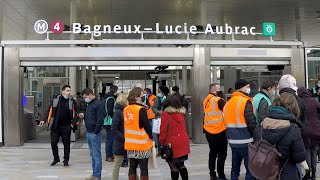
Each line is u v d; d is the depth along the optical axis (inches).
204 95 506.0
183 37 816.9
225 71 667.4
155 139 385.1
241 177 304.3
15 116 487.8
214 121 286.2
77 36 797.2
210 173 293.7
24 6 716.0
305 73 527.8
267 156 165.6
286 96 176.6
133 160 251.4
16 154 431.8
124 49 495.5
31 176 321.1
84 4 698.8
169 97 254.4
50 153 438.9
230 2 705.0
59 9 738.2
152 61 502.6
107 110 375.6
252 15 814.5
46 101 817.5
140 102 253.1
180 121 252.5
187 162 377.4
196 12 773.3
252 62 521.3
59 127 363.6
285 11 783.7
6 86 487.5
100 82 1207.6
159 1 684.1
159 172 333.1
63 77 821.9
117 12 761.6
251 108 244.2
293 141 164.4
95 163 295.0
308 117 266.5
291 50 527.2
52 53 490.0
